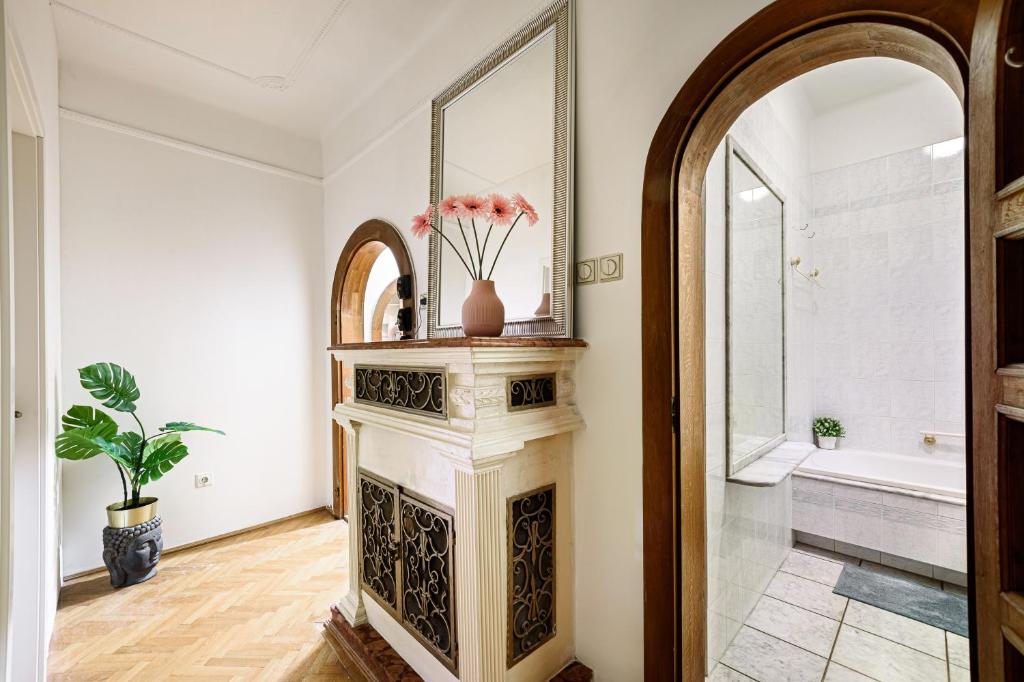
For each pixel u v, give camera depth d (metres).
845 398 3.19
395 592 1.75
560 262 1.56
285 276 3.40
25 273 1.75
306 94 2.95
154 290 2.85
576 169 1.58
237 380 3.17
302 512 3.47
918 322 2.93
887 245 3.04
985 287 0.66
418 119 2.45
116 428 2.39
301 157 3.49
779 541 2.55
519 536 1.42
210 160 3.07
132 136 2.78
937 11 0.86
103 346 2.66
